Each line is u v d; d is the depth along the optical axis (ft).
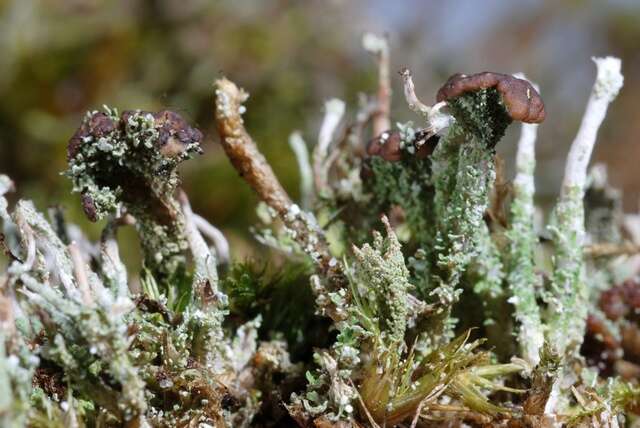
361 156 0.35
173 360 0.29
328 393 0.29
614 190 0.35
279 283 0.32
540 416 0.29
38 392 0.28
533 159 0.31
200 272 0.30
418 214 0.31
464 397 0.29
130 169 0.29
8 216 0.30
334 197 0.32
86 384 0.27
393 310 0.29
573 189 0.31
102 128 0.28
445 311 0.30
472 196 0.29
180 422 0.29
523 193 0.31
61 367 0.28
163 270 0.31
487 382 0.29
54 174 0.61
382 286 0.29
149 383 0.29
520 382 0.30
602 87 0.30
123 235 0.51
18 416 0.27
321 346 0.31
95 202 0.29
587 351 0.32
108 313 0.27
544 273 0.32
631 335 0.32
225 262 0.33
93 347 0.27
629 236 0.36
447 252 0.30
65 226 0.33
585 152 0.31
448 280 0.30
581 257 0.31
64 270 0.29
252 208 0.56
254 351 0.31
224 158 0.58
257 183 0.31
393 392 0.29
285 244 0.33
